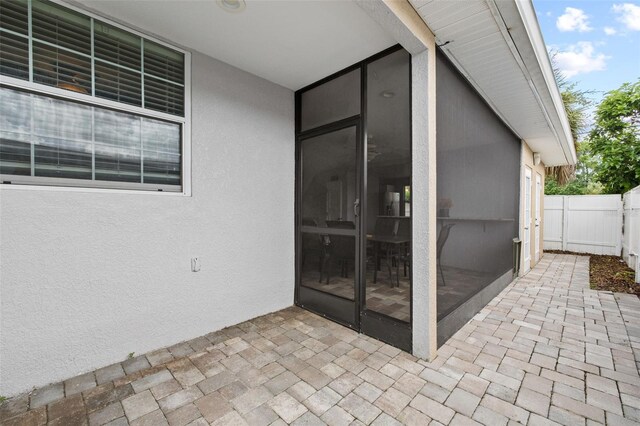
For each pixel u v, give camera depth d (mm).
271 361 2184
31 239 1786
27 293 1779
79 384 1882
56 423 1551
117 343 2146
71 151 1982
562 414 1639
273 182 3191
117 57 2150
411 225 2307
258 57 2645
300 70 2891
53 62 1896
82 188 1988
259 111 3039
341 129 2906
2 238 1693
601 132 8422
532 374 2035
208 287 2652
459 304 2873
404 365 2137
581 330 2799
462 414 1632
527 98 3395
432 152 2227
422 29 2062
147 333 2293
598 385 1912
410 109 2342
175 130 2490
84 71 2012
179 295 2465
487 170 3672
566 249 8133
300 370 2064
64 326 1918
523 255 5285
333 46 2457
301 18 2086
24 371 1780
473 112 3209
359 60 2691
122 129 2203
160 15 2061
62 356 1915
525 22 2080
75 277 1951
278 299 3281
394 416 1614
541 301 3732
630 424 1562
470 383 1922
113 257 2111
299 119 3359
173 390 1833
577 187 12914
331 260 3006
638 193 5145
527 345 2479
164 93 2385
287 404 1710
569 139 5422
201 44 2436
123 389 1839
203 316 2625
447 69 2582
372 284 2619
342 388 1860
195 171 2545
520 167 5215
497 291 4031
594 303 3645
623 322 3002
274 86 3180
